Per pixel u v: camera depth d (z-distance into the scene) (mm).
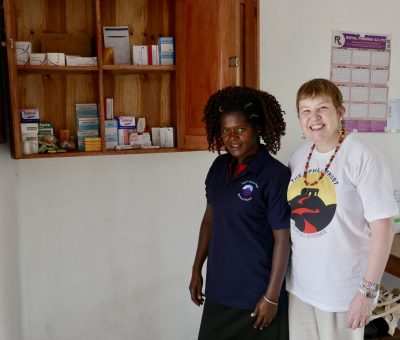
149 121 2043
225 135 1487
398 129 2592
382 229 1311
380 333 2098
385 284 2617
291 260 1517
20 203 1974
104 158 2105
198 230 2312
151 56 1925
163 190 2225
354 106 2482
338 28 2402
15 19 1760
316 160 1431
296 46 2334
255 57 1888
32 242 2023
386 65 2521
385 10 2486
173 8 1965
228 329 1557
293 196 1441
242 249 1479
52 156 1718
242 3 1900
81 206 2092
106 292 2180
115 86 1979
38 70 1742
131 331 2250
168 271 2281
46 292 2074
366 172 1320
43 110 1875
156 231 2234
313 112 1359
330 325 1411
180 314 2328
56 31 1854
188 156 2248
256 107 1477
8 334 1705
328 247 1370
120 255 2184
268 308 1434
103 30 1901
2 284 1622
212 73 1833
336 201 1351
